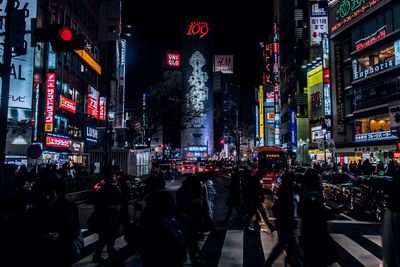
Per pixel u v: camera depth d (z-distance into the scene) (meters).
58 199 4.31
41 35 9.90
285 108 76.62
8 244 5.93
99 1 57.44
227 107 141.38
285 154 29.56
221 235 11.10
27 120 29.50
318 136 54.88
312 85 57.91
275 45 86.44
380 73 37.12
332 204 18.42
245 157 120.56
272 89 87.25
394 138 34.97
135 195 21.47
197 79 117.12
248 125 129.12
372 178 15.12
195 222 7.64
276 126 83.19
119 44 57.75
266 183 25.56
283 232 6.52
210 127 116.56
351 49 43.47
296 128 60.28
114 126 52.62
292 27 70.06
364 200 14.77
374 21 39.16
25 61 29.42
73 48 10.02
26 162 29.16
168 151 103.94
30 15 29.42
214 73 142.12
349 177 20.62
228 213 13.00
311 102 57.88
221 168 63.75
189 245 7.57
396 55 35.44
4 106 10.33
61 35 9.81
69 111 38.09
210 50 120.25
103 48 56.19
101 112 50.44
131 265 7.92
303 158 58.84
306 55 62.34
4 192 10.16
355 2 41.84
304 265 6.19
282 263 7.89
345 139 44.81
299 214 5.29
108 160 27.98
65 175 21.92
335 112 46.12
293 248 6.47
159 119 46.94
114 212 7.58
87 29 48.59
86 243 10.31
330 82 47.06
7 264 5.92
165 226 3.98
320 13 58.84
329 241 5.05
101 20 57.25
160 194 4.16
